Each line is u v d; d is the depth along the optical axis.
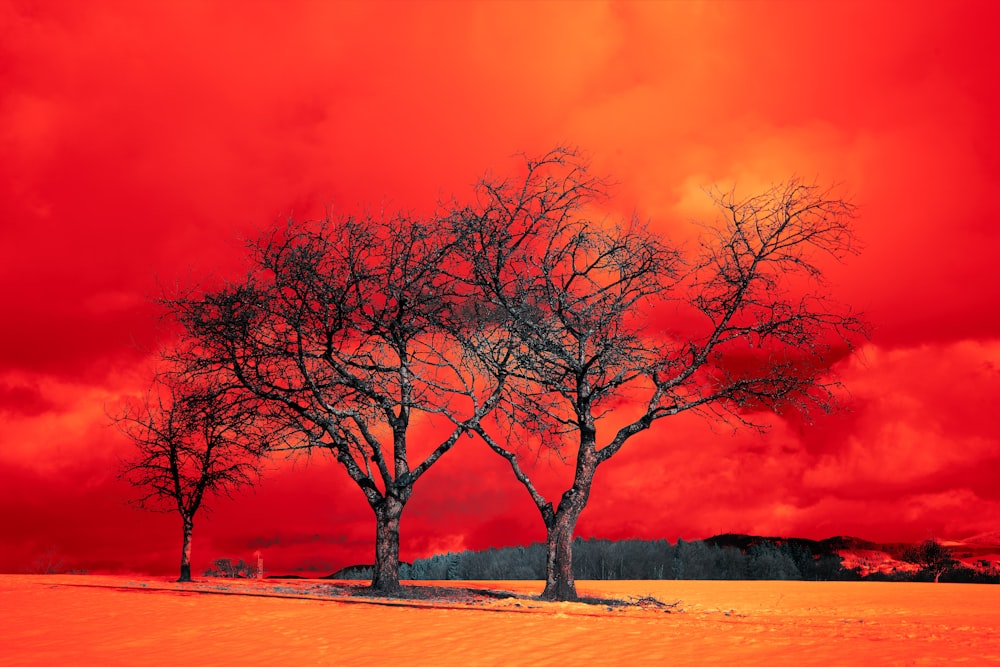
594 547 106.69
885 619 25.17
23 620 20.69
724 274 31.89
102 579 39.50
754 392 31.56
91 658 15.52
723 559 111.81
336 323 33.34
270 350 33.44
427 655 15.27
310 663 14.75
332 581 42.00
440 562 81.56
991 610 30.33
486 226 32.94
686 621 21.03
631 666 13.46
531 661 14.26
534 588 41.69
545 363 33.69
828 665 12.77
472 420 33.69
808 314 31.66
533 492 32.44
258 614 21.64
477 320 34.03
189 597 26.34
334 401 34.97
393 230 33.53
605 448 32.44
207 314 32.66
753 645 15.29
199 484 40.47
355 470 34.16
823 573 106.25
